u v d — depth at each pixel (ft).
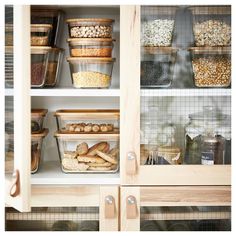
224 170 6.99
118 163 7.23
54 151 7.83
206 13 7.02
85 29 7.14
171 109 6.98
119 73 7.65
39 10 7.14
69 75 7.71
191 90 7.00
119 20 7.60
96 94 7.02
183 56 7.00
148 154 6.95
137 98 6.93
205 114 7.01
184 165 6.97
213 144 7.00
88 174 7.19
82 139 7.22
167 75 6.97
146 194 6.92
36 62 7.12
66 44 7.65
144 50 6.93
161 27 6.94
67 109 7.79
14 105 6.07
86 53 7.12
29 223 6.95
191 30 7.00
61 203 6.95
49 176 7.02
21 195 5.91
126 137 6.93
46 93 7.00
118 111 7.37
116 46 7.63
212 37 7.02
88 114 7.23
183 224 6.96
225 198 6.98
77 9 7.51
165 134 6.97
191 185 6.98
